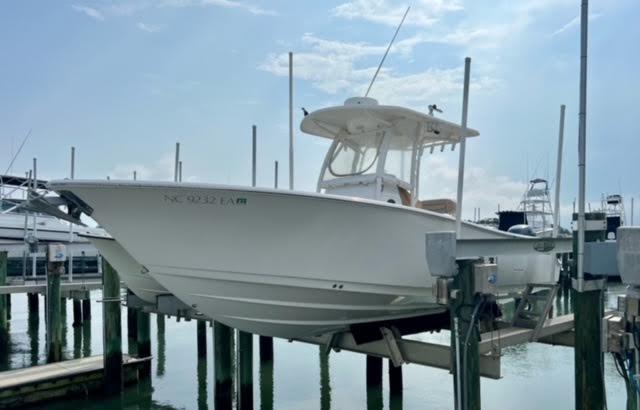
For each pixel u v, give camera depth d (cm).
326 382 1120
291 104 736
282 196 535
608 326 475
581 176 500
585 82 498
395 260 623
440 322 746
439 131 786
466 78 598
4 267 1430
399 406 945
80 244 2845
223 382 886
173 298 888
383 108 704
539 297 725
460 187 605
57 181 544
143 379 1101
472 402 513
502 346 619
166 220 559
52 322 1248
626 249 441
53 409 948
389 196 727
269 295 598
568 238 649
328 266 587
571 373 1140
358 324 677
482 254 554
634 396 460
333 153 788
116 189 541
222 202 539
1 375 973
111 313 1011
